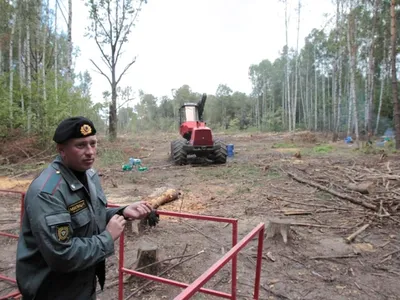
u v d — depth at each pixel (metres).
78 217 1.60
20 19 17.09
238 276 3.57
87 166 1.66
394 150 13.91
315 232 4.90
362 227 4.96
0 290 3.35
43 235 1.43
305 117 39.59
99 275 1.86
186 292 1.27
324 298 3.17
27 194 1.53
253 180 8.58
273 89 52.78
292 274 3.63
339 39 20.14
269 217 5.59
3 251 4.27
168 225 5.18
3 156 11.45
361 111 29.73
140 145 21.28
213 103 66.12
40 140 12.84
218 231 4.95
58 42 21.19
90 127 1.65
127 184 8.38
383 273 3.66
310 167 10.16
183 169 10.56
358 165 10.23
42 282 1.57
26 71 19.55
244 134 36.09
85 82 44.22
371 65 17.75
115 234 1.68
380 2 18.66
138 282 3.44
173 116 65.06
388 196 6.41
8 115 13.30
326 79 42.44
